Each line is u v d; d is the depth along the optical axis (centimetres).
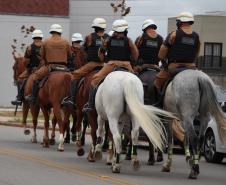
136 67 1812
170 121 1628
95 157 1688
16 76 2680
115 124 1533
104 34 1873
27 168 1630
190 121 1512
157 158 1886
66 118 2069
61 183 1397
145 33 1830
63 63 2111
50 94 2045
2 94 5159
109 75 1566
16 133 2855
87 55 1891
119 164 1591
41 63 2192
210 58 5538
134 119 1510
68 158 1895
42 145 2286
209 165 1906
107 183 1420
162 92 1609
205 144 2006
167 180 1502
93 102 1702
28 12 5241
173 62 1608
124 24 1652
